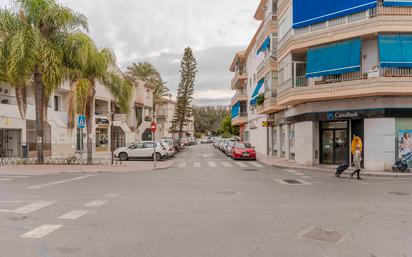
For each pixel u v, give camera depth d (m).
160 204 8.96
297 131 23.66
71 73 20.11
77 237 6.02
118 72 24.09
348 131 21.14
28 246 5.54
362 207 8.65
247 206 8.73
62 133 32.59
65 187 12.00
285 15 24.22
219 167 21.03
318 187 12.30
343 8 19.44
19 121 27.47
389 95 18.58
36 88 20.42
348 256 5.14
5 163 21.02
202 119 121.75
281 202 9.29
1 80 19.56
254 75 42.09
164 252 5.25
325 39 19.88
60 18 19.58
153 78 59.03
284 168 20.88
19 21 19.11
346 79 20.00
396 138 18.64
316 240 5.88
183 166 21.80
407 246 5.61
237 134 71.94
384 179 15.33
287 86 22.64
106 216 7.59
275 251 5.32
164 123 69.31
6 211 8.09
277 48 26.09
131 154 27.38
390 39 18.34
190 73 60.06
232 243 5.70
